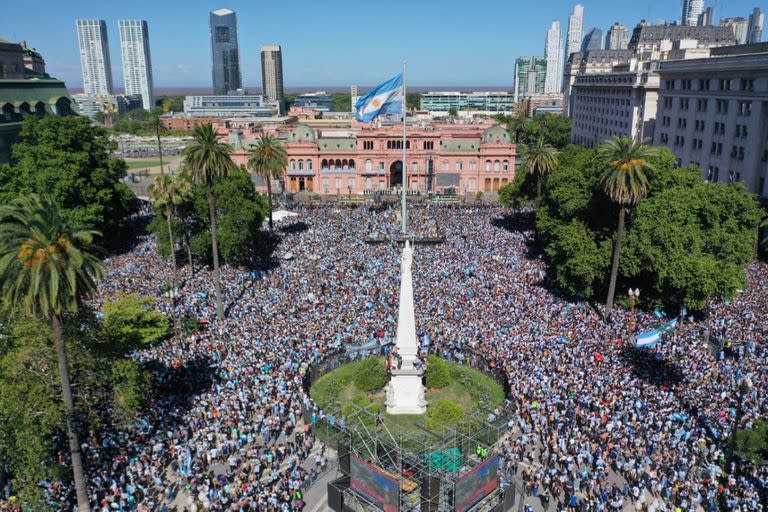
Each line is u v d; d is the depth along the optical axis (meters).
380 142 160.38
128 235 108.00
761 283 77.12
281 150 102.19
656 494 36.78
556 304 67.81
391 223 107.62
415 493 37.69
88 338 41.81
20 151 93.81
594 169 71.94
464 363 57.44
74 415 36.97
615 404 45.19
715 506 34.94
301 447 43.28
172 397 48.78
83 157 93.94
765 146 94.81
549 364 52.22
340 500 37.19
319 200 150.75
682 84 121.00
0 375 38.56
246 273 79.88
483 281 74.44
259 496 36.62
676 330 60.59
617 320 63.97
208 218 83.00
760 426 38.34
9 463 37.50
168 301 69.38
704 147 111.75
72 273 33.91
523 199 107.25
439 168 162.50
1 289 34.47
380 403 51.25
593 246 68.00
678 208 67.62
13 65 167.75
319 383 54.50
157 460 41.12
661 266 64.12
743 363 51.53
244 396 47.66
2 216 34.50
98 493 38.22
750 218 71.44
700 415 43.66
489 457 36.59
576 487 38.47
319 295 70.25
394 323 62.72
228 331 60.88
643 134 156.50
